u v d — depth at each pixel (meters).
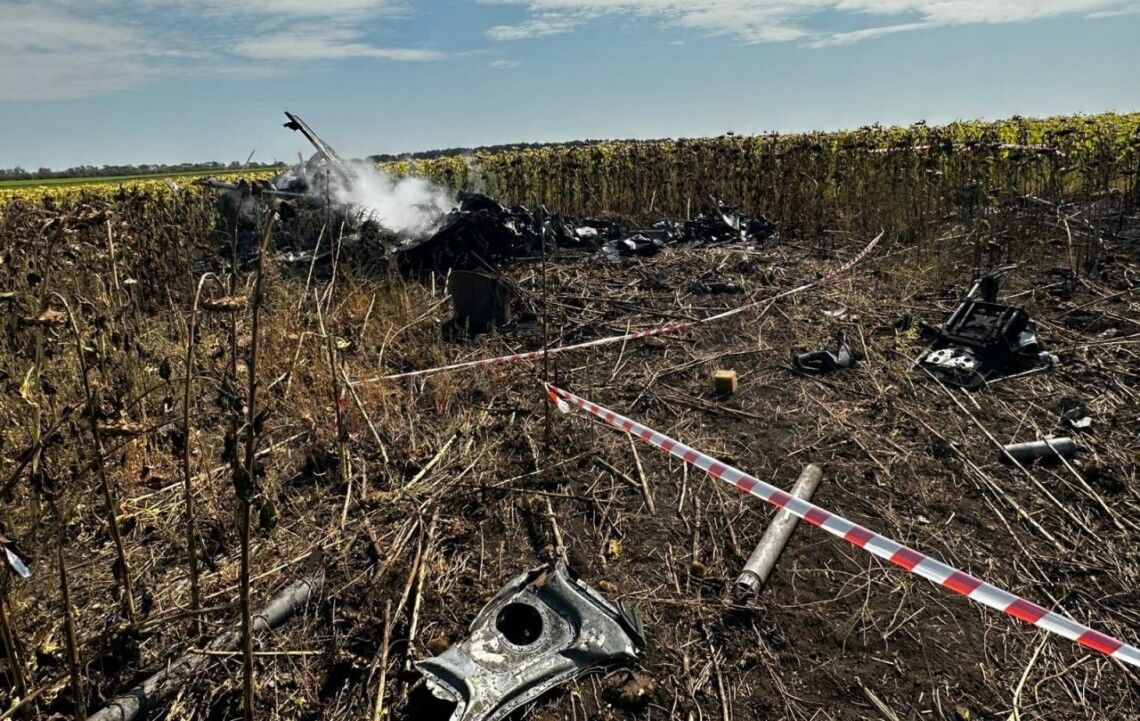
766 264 8.92
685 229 10.56
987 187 10.02
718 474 3.84
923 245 8.72
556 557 3.67
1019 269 7.77
